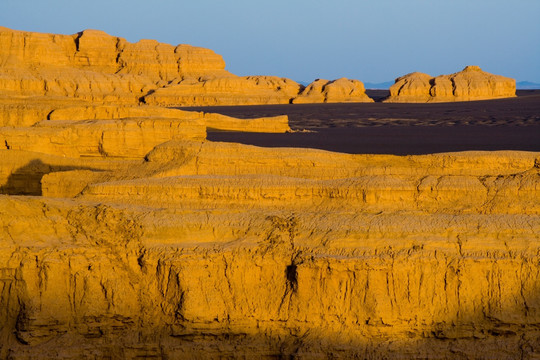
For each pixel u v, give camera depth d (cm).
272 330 3372
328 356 3288
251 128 16288
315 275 3350
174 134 9169
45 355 3228
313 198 4084
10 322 3297
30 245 3341
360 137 15600
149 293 3403
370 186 4075
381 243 3441
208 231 3525
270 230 3525
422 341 3356
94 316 3322
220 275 3397
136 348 3312
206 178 4219
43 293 3294
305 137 15188
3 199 3412
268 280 3419
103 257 3394
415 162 5353
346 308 3344
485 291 3388
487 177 4275
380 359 3284
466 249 3431
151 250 3428
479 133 16588
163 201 4047
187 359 3309
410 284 3353
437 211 3950
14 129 8406
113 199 4075
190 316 3322
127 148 8956
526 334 3378
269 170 5259
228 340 3362
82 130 8819
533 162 5153
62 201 3659
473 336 3366
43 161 6831
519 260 3394
